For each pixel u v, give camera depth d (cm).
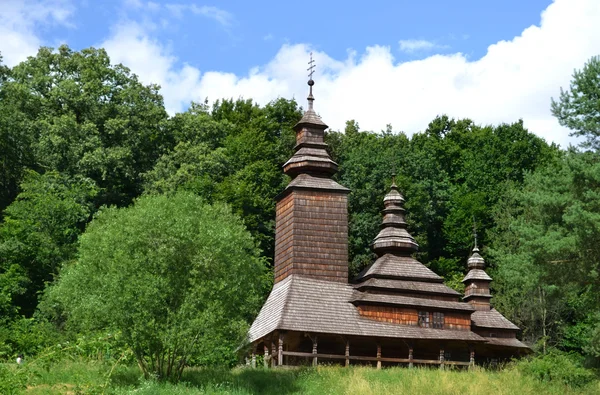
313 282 5884
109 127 7950
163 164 7912
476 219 8775
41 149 7681
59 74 8350
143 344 4222
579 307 4972
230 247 4544
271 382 4575
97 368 4144
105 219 4947
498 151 9469
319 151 6303
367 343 5931
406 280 6069
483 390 4441
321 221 6047
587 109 4469
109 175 7912
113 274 4303
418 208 8350
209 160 7981
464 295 6912
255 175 8412
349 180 8406
